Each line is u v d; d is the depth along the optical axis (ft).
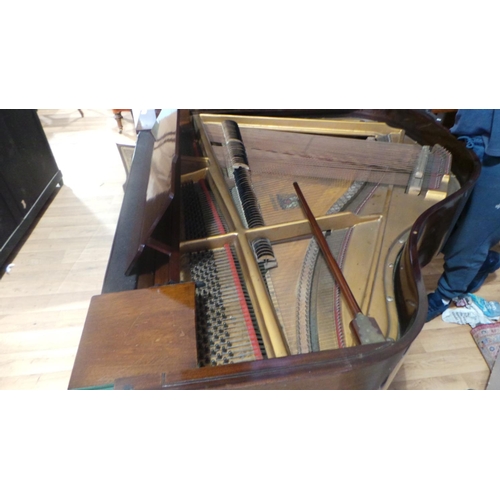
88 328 3.37
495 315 8.39
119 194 12.19
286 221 5.89
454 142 6.80
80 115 17.04
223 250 5.27
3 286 9.11
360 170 6.82
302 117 8.45
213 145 7.25
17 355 7.63
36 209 11.05
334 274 4.69
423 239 5.42
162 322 3.42
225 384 2.98
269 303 4.36
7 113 9.90
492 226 6.77
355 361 3.20
